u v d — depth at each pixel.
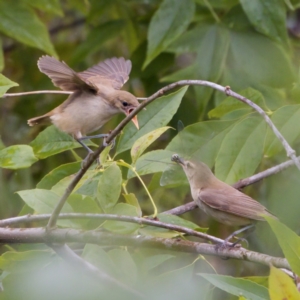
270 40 13.11
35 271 8.28
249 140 9.98
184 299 8.11
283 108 9.73
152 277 8.93
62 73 10.17
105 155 8.95
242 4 12.62
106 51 18.17
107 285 7.82
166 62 15.10
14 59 17.08
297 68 14.01
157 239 8.38
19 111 16.53
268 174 10.63
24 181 14.39
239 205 9.36
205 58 13.14
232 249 8.01
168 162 9.93
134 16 16.31
